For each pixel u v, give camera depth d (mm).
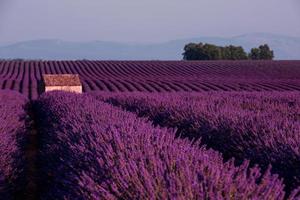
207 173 9570
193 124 24172
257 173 9406
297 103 36812
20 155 21766
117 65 173750
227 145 19156
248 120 21141
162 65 175125
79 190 10680
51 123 28828
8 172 17391
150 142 13594
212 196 8203
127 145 13086
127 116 23406
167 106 31438
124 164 10672
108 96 52781
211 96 46031
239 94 49688
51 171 18562
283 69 152500
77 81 98875
